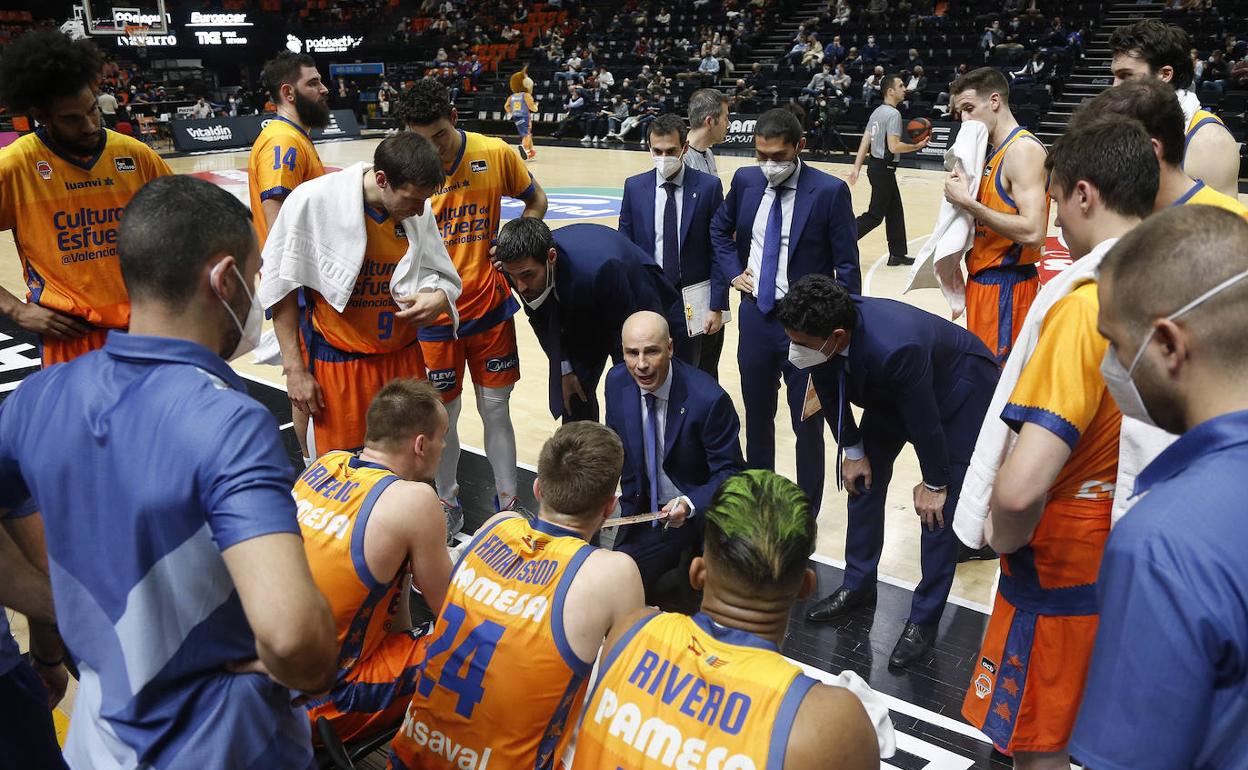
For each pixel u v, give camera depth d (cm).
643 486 322
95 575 135
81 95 289
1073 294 176
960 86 371
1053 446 174
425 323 320
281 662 124
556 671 183
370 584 220
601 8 2591
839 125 1767
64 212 304
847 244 363
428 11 2852
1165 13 1817
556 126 2166
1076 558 192
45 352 321
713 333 420
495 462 397
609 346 362
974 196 373
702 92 461
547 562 188
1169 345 110
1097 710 105
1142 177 176
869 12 2106
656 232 412
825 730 125
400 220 310
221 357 147
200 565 133
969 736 266
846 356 288
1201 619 98
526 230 323
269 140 362
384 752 258
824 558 368
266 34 2880
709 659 135
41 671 203
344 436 335
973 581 350
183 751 135
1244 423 104
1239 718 99
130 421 132
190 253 134
